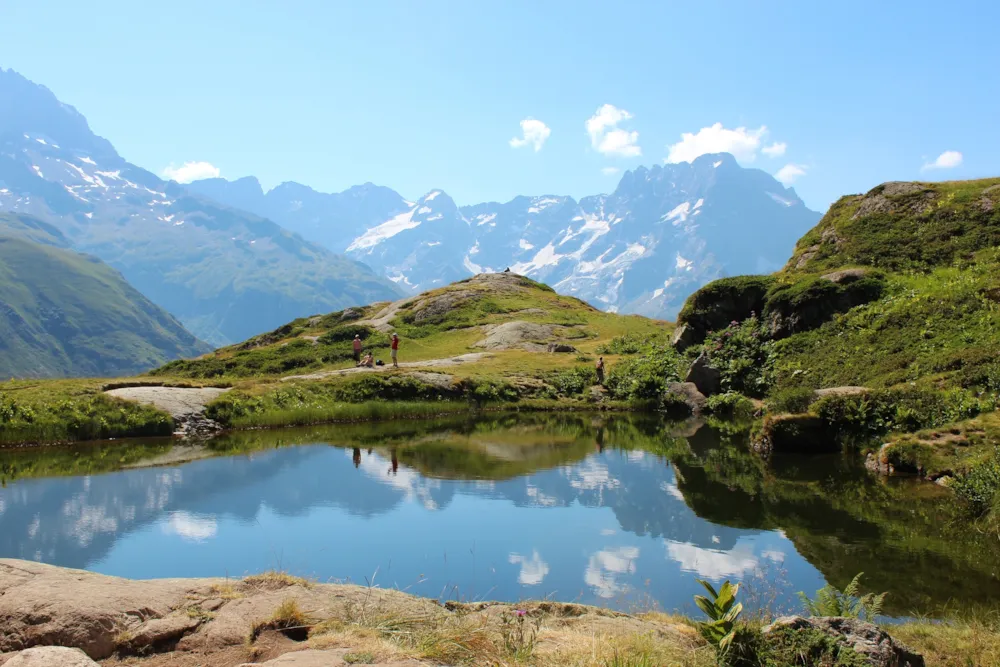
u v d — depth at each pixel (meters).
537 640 6.81
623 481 18.33
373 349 51.44
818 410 21.56
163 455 22.27
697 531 13.70
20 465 20.48
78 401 26.05
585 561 11.93
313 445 24.52
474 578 11.04
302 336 61.69
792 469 19.42
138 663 5.94
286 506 15.66
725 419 31.14
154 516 14.66
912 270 32.34
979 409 18.44
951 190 37.19
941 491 15.98
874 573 11.15
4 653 5.68
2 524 13.99
